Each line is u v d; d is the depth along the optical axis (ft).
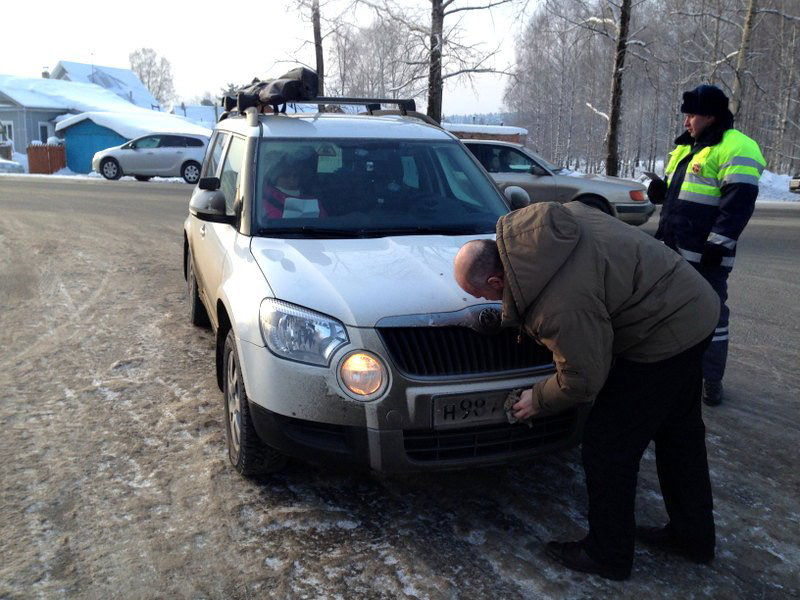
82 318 21.20
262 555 9.67
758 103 148.56
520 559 9.72
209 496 11.11
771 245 38.37
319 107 25.02
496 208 14.16
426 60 59.36
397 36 61.57
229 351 11.73
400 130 15.43
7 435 13.14
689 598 9.02
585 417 10.55
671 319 8.47
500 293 8.59
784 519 10.91
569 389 8.29
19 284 25.79
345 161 14.28
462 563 9.59
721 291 14.60
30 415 14.05
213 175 17.22
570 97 167.12
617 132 63.10
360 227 13.00
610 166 63.67
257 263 11.50
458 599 8.86
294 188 13.58
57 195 60.23
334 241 12.38
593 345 8.00
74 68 207.72
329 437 10.16
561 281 7.97
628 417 8.87
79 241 35.42
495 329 9.97
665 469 9.82
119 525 10.31
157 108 211.20
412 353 9.82
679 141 14.96
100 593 8.86
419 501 11.18
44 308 22.39
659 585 9.27
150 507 10.78
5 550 9.67
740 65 78.54
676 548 10.03
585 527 10.53
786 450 13.25
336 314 10.00
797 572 9.62
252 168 13.79
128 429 13.46
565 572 9.45
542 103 175.22
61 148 105.29
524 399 9.24
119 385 15.67
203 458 12.35
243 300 10.98
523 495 11.44
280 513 10.70
